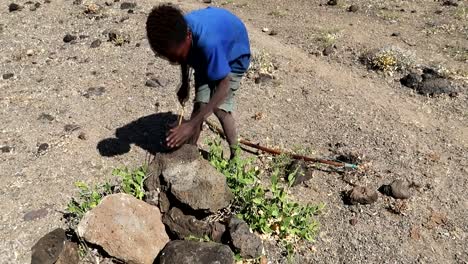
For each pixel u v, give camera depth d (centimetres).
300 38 698
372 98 563
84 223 354
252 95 566
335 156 473
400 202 417
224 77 346
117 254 346
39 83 595
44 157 470
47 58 652
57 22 754
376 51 643
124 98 561
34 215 405
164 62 633
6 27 743
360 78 602
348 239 388
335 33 705
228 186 378
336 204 419
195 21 340
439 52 647
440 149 482
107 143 488
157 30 320
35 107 547
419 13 763
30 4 817
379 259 372
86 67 628
